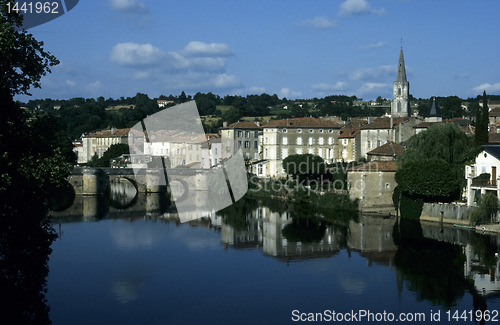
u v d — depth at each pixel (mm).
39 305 33469
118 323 30531
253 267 42781
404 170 64562
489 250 47750
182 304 33812
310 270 41906
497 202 55375
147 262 44156
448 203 62812
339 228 60875
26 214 35625
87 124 188875
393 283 38250
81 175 97438
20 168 30969
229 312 32438
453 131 66312
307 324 30578
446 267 42469
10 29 30625
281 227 62000
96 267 42375
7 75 34562
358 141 108500
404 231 57594
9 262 43188
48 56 36469
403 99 147250
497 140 79500
